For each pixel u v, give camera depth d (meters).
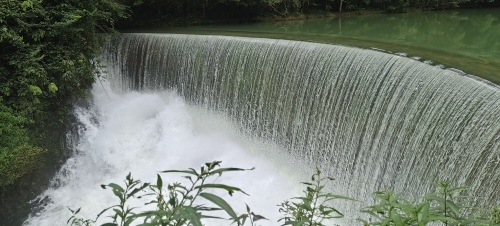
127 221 2.05
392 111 9.50
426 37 16.52
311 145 12.02
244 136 14.05
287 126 12.69
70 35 12.96
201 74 14.68
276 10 23.77
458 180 7.71
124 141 14.34
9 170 10.83
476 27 19.80
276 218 11.04
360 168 10.45
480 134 7.35
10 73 11.64
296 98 12.25
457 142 7.82
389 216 2.27
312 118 11.87
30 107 11.73
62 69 12.53
